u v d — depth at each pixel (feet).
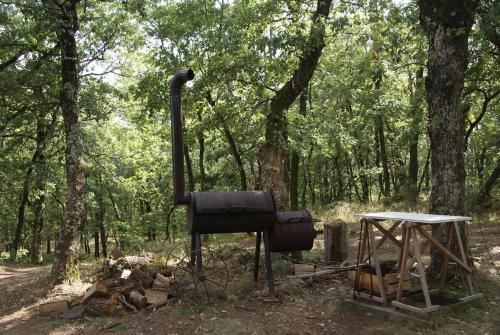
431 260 23.15
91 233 88.17
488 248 32.24
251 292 23.41
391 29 34.68
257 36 35.78
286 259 29.25
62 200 89.30
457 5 21.95
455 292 21.04
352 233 43.75
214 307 21.48
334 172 113.91
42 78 41.39
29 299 27.71
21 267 60.23
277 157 31.50
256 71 34.60
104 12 50.70
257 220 22.62
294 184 55.62
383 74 39.04
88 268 35.50
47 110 44.68
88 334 19.75
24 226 93.04
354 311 20.44
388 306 19.89
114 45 53.36
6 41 39.83
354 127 79.10
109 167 70.74
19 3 30.94
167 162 89.40
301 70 32.22
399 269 21.62
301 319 19.89
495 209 53.06
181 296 23.22
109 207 89.97
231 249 34.63
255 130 40.50
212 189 83.71
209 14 49.11
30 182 54.44
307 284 24.39
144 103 51.29
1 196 66.90
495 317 18.98
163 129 72.64
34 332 21.11
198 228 21.98
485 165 87.45
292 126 52.70
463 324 18.24
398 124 69.72
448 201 22.40
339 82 56.29
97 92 50.62
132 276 25.05
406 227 19.20
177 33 49.03
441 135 22.65
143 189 88.58
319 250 35.58
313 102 82.99
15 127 47.50
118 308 22.93
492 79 42.09
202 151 63.72
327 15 32.99
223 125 42.24
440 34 22.53
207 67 42.11
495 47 38.27
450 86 22.31
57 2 31.42
